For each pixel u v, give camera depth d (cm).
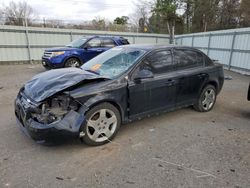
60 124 300
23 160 302
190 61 472
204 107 515
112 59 422
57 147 338
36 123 303
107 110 347
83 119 317
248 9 2616
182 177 271
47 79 356
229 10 2894
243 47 1148
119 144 353
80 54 985
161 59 417
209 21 3002
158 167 291
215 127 430
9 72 1055
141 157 315
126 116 377
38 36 1422
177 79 434
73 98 311
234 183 261
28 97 331
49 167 288
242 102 619
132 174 275
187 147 346
